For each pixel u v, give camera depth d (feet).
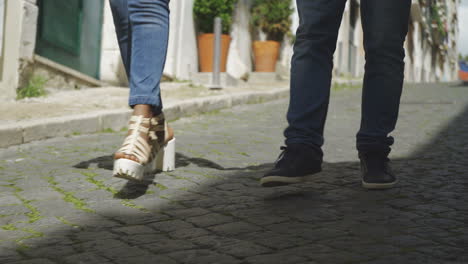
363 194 6.71
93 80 22.15
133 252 4.65
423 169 8.59
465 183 7.41
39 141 12.56
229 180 7.79
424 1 80.48
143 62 6.43
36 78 18.29
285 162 6.35
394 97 6.69
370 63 6.72
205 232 5.22
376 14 6.59
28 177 8.19
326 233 5.08
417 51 85.97
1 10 16.60
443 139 12.80
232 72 33.91
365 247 4.64
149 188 7.22
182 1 28.76
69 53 21.17
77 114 14.71
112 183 7.53
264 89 27.84
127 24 7.15
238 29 35.37
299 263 4.27
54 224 5.60
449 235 4.97
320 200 6.43
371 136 6.77
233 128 15.81
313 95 6.43
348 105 23.61
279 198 6.57
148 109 6.41
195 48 30.81
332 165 9.16
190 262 4.35
